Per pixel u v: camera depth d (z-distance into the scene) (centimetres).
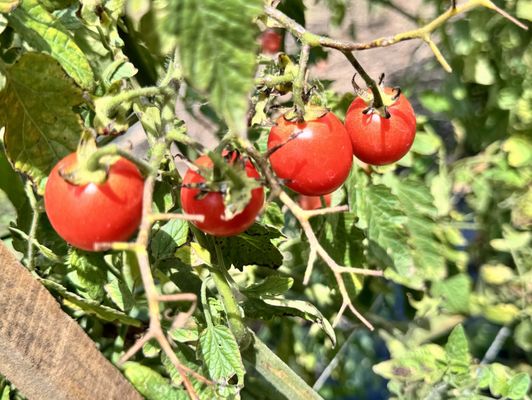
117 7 37
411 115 38
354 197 52
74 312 45
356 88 38
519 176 74
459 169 76
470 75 73
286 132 34
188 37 25
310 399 44
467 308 69
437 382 56
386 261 53
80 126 34
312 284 68
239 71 25
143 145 55
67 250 40
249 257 41
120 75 37
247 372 45
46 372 35
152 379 42
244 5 25
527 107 71
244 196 29
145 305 48
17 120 34
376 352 114
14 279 34
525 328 74
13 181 40
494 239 77
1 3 33
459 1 73
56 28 35
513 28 69
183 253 38
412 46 79
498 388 55
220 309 40
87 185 29
